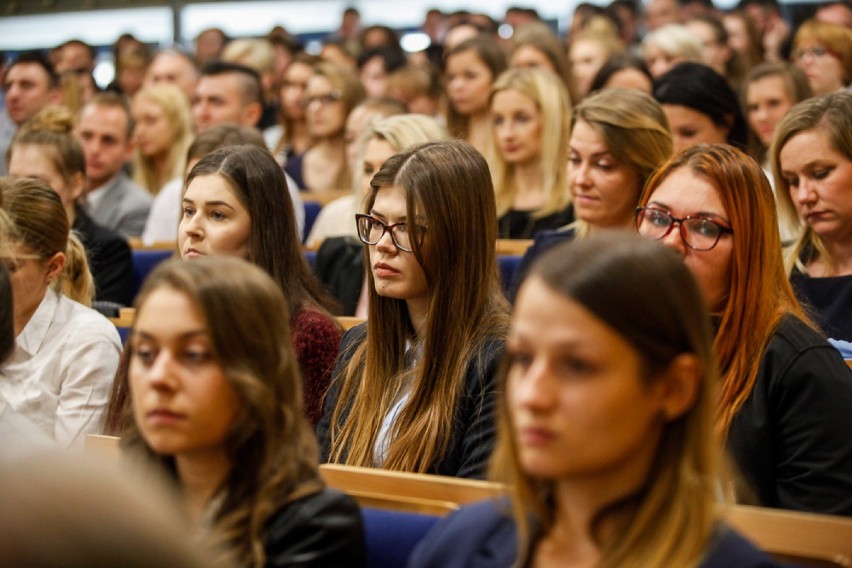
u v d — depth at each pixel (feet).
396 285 11.94
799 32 25.44
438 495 9.18
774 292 10.93
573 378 6.61
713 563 6.84
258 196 14.33
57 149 20.59
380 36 40.04
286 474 8.38
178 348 8.24
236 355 8.26
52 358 14.74
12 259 14.14
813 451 10.41
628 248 6.87
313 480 8.56
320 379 13.83
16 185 14.43
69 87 35.04
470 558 7.68
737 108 20.11
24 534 4.26
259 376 8.32
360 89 29.12
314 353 13.85
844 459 10.32
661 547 6.79
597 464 6.65
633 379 6.67
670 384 6.90
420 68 31.96
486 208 11.99
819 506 10.30
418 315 12.23
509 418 7.27
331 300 15.15
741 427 10.59
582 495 7.02
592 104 16.52
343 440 12.25
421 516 9.16
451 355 11.69
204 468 8.53
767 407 10.61
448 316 11.77
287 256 14.52
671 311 6.81
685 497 6.88
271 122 34.68
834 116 14.73
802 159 14.83
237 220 14.21
